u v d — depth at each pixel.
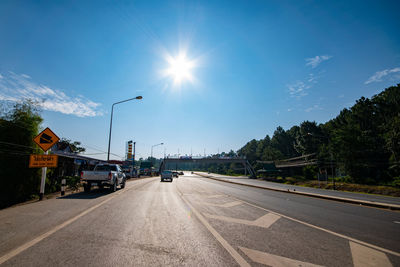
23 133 12.18
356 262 3.85
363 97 55.69
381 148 49.19
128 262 3.59
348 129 52.47
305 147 71.75
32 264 3.41
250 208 9.54
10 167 11.43
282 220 7.23
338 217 8.07
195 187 21.77
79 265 3.42
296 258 3.96
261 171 68.69
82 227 5.65
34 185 12.42
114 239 4.75
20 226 5.69
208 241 4.79
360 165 49.56
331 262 3.82
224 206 9.88
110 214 7.33
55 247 4.19
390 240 5.23
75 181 15.98
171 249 4.25
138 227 5.77
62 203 9.62
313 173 63.34
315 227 6.37
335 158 56.38
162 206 9.25
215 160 86.69
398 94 48.25
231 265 3.58
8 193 11.29
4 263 3.43
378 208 10.89
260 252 4.21
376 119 53.47
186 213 7.88
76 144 46.97
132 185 22.28
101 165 16.45
